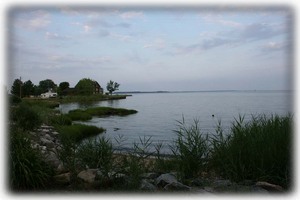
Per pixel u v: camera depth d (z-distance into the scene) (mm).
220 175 6625
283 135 6367
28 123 12211
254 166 6145
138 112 46438
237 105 51875
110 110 45469
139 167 6152
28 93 80812
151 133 20641
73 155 6797
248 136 6660
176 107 57281
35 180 5633
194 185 5922
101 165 6613
